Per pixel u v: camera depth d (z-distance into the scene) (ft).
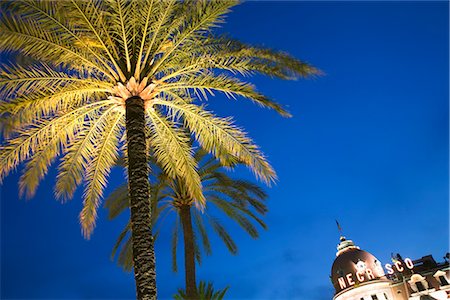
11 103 38.17
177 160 50.34
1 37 36.24
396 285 171.94
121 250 72.43
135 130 40.50
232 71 42.34
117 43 43.52
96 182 48.85
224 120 46.91
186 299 56.75
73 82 42.80
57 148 46.19
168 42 42.19
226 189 73.46
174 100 46.47
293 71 39.58
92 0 38.65
